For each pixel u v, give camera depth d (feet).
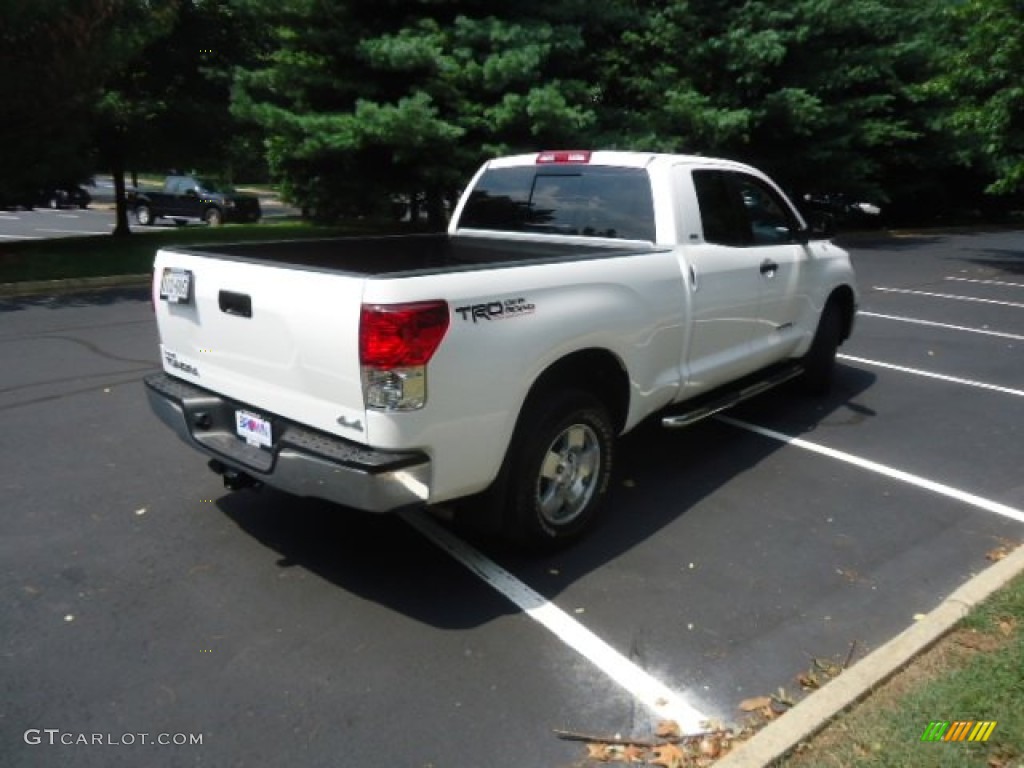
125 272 41.93
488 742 8.83
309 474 10.55
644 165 15.24
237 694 9.55
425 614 11.27
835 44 66.54
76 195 61.93
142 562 12.57
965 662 9.86
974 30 49.60
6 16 36.37
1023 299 39.91
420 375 10.05
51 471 16.07
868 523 14.40
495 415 11.09
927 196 91.81
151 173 64.90
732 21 59.72
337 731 8.96
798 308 19.44
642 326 13.65
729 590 12.07
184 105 57.06
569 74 55.11
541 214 16.62
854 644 10.73
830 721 8.86
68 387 21.94
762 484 16.11
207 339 12.36
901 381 24.22
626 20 56.70
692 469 16.89
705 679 9.96
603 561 12.89
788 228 19.21
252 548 13.07
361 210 57.98
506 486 12.07
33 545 13.03
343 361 10.21
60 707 9.27
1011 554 12.75
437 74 48.52
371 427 10.14
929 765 8.11
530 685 9.79
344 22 50.52
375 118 46.26
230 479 13.29
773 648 10.61
